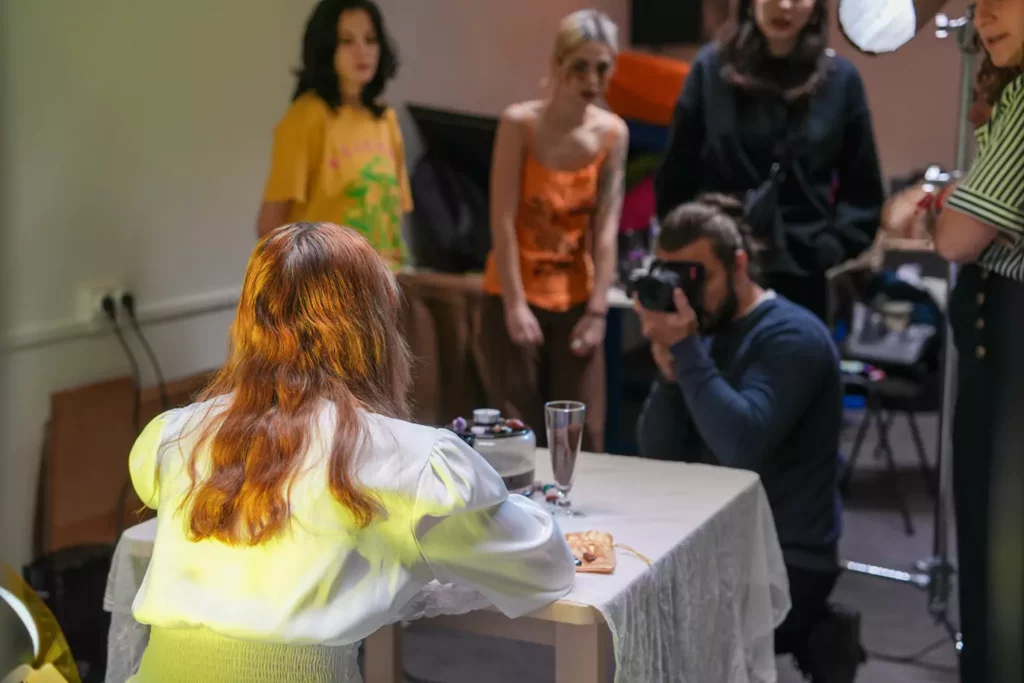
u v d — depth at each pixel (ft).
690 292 6.80
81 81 9.02
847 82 8.95
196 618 3.78
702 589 5.36
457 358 10.68
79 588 8.21
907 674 8.36
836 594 9.93
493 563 4.07
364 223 9.43
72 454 9.16
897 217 7.75
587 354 10.00
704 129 9.28
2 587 4.43
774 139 8.90
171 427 4.21
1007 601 6.26
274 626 3.71
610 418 11.34
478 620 4.88
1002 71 6.01
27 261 8.69
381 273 4.10
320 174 9.25
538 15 15.02
